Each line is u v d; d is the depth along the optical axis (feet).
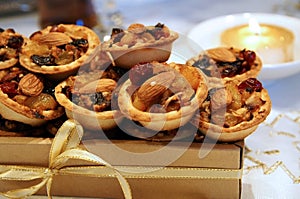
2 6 3.02
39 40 1.72
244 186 1.68
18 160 1.62
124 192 1.56
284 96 2.18
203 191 1.59
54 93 1.61
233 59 1.75
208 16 2.92
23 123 1.63
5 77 1.63
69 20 2.65
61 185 1.64
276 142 1.85
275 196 1.65
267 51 2.20
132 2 3.13
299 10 3.00
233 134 1.52
